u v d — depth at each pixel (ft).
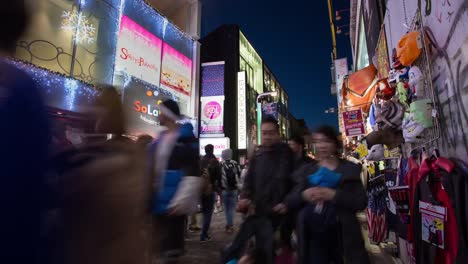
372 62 25.32
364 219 27.66
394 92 14.17
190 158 8.94
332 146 8.99
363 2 30.63
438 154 8.60
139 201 4.48
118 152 4.34
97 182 3.77
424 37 9.70
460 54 7.64
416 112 9.57
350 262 7.81
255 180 10.44
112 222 3.86
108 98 4.96
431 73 9.72
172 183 7.86
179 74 46.24
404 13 12.87
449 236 7.68
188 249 17.11
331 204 8.32
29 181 2.88
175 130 9.42
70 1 28.32
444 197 7.91
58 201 3.26
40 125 3.08
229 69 87.15
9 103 2.89
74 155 3.82
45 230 3.07
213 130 73.05
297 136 11.96
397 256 15.58
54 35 26.32
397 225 12.41
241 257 9.82
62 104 24.39
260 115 98.84
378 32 21.20
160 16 42.75
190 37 49.93
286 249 9.89
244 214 10.59
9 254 2.73
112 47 32.81
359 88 19.67
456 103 8.04
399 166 13.08
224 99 79.15
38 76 23.15
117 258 3.84
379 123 13.82
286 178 10.09
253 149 11.14
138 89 36.47
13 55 3.12
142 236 4.55
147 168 5.12
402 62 10.82
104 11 32.30
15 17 3.01
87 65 29.66
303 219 8.71
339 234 8.19
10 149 2.80
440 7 8.79
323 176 8.43
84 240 3.50
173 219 8.83
